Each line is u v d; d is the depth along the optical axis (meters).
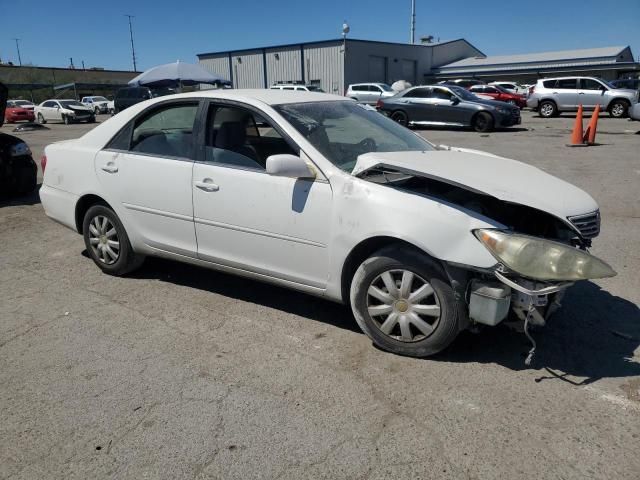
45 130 25.41
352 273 3.57
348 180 3.42
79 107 30.64
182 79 21.78
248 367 3.36
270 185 3.69
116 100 28.66
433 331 3.29
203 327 3.90
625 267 4.96
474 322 3.27
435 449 2.61
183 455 2.60
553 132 17.80
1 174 8.02
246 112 3.97
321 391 3.10
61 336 3.79
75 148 4.83
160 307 4.24
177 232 4.27
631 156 11.39
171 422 2.84
